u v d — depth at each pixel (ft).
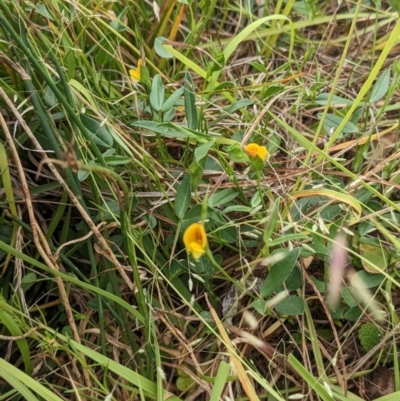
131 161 0.65
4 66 0.64
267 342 0.67
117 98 0.73
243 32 0.65
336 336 0.62
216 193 0.63
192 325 0.68
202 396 0.64
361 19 0.93
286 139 0.79
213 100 0.80
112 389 0.62
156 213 0.69
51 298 0.71
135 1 0.85
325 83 0.75
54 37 0.70
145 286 0.69
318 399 0.62
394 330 0.60
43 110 0.60
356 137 0.76
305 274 0.64
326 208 0.66
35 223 0.57
